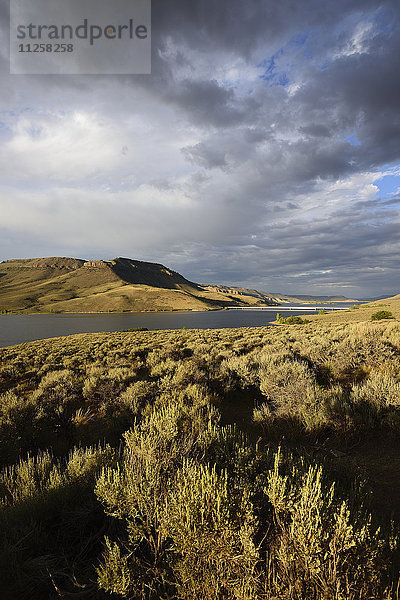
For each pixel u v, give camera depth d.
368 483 3.10
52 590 2.03
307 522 1.82
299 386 6.18
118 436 5.96
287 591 1.67
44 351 23.52
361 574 1.74
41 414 6.31
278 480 2.18
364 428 4.68
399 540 1.96
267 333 29.27
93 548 2.52
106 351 21.56
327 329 26.69
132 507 2.33
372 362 8.84
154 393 8.30
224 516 1.91
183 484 2.33
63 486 3.21
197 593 1.76
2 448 5.00
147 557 2.21
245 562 1.79
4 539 2.26
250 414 6.64
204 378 8.98
